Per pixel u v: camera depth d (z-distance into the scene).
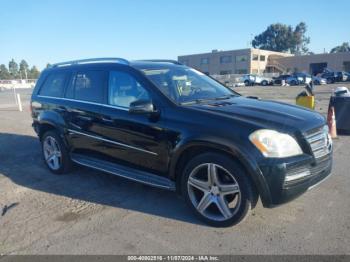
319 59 68.19
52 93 5.73
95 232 3.75
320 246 3.31
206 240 3.50
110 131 4.58
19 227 3.93
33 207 4.47
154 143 4.07
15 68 115.19
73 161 5.38
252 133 3.38
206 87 4.82
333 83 42.62
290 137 3.44
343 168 5.64
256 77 45.00
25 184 5.35
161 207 4.31
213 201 3.72
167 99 4.07
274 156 3.33
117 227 3.84
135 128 4.24
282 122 3.56
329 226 3.68
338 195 4.50
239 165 3.49
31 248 3.47
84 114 4.95
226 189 3.62
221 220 3.69
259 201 4.28
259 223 3.79
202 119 3.71
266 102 4.46
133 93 4.39
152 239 3.56
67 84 5.45
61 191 4.99
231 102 4.29
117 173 4.61
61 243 3.54
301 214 3.97
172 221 3.93
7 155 7.24
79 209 4.35
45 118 5.63
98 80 4.89
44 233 3.77
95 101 4.88
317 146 3.67
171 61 5.47
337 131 8.52
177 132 3.80
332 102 8.56
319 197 4.44
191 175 3.81
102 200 4.60
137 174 4.39
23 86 57.25
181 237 3.58
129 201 4.54
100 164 4.91
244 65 70.81
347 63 64.94
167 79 4.49
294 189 3.41
